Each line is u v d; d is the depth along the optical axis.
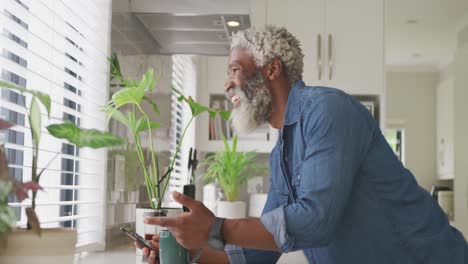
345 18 3.75
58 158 1.77
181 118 3.98
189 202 1.21
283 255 2.11
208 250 1.73
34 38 1.60
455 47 7.02
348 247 1.39
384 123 3.72
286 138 1.49
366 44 3.74
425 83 8.03
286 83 1.55
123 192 2.24
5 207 0.91
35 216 0.99
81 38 1.86
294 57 1.55
